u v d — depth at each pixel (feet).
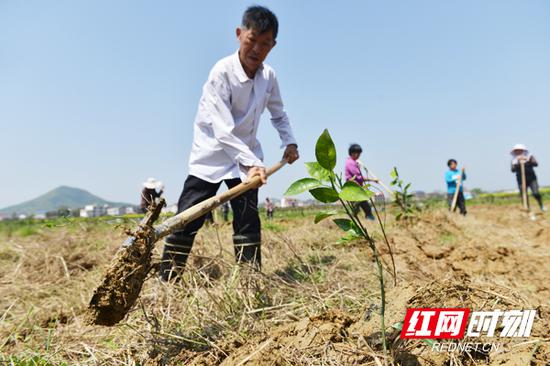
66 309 11.59
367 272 12.71
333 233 19.15
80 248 18.88
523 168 40.50
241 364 6.88
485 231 24.99
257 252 12.66
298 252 14.47
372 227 22.72
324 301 9.65
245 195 12.59
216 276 12.34
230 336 8.32
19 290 13.65
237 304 9.57
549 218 36.27
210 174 12.51
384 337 6.41
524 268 15.34
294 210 42.39
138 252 7.71
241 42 12.09
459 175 36.01
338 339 7.15
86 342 9.10
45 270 16.03
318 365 6.60
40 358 8.24
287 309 9.57
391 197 26.35
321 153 6.13
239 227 12.68
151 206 8.06
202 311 9.33
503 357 6.33
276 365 6.72
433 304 7.57
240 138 12.96
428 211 29.63
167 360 7.83
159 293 10.10
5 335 9.90
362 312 8.60
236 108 12.62
